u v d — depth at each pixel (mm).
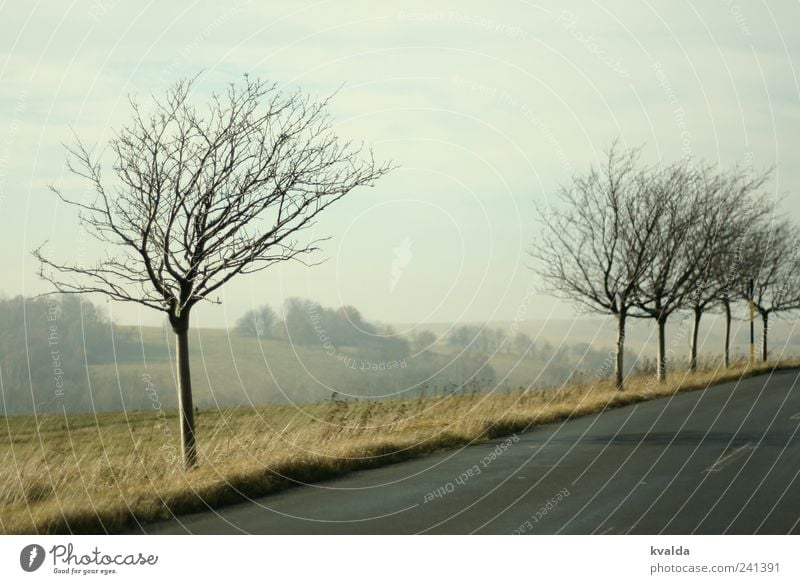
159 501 9359
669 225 25062
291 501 10016
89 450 13086
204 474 10484
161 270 11273
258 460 11383
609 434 15586
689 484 10383
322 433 13898
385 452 13227
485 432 15805
